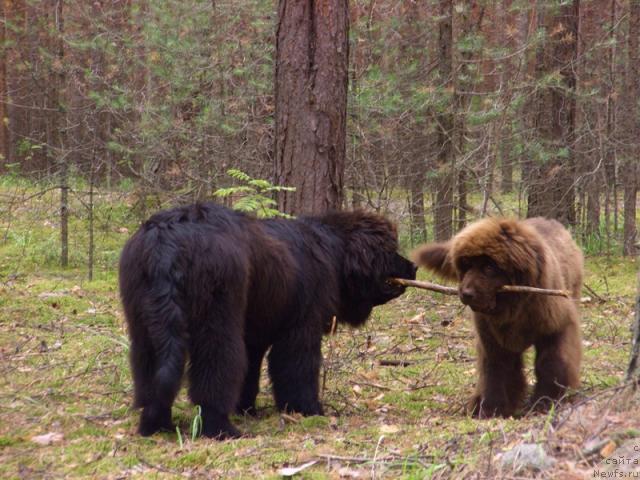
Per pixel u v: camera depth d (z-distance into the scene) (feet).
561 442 16.17
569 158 52.19
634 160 52.95
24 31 65.05
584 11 64.44
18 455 18.56
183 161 52.06
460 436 18.66
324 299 23.03
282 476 16.72
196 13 49.80
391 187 51.70
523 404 24.81
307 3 32.32
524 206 58.49
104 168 62.03
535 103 52.65
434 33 53.52
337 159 33.09
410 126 49.42
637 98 54.49
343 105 33.14
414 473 15.92
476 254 21.52
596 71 58.59
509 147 49.14
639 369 18.34
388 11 50.70
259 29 50.01
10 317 34.94
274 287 21.38
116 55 52.80
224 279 19.38
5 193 63.77
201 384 19.57
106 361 28.12
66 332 32.68
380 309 39.27
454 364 30.30
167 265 18.84
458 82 47.88
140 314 19.20
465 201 50.19
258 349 23.26
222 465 17.62
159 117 49.14
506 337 23.07
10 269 46.16
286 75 32.68
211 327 19.39
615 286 44.39
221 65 49.47
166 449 18.74
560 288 23.45
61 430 20.65
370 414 23.76
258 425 21.98
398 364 30.12
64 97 59.36
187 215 19.93
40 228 55.36
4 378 25.82
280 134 33.09
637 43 54.19
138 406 19.92
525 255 21.53
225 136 48.91
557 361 23.03
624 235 53.83
